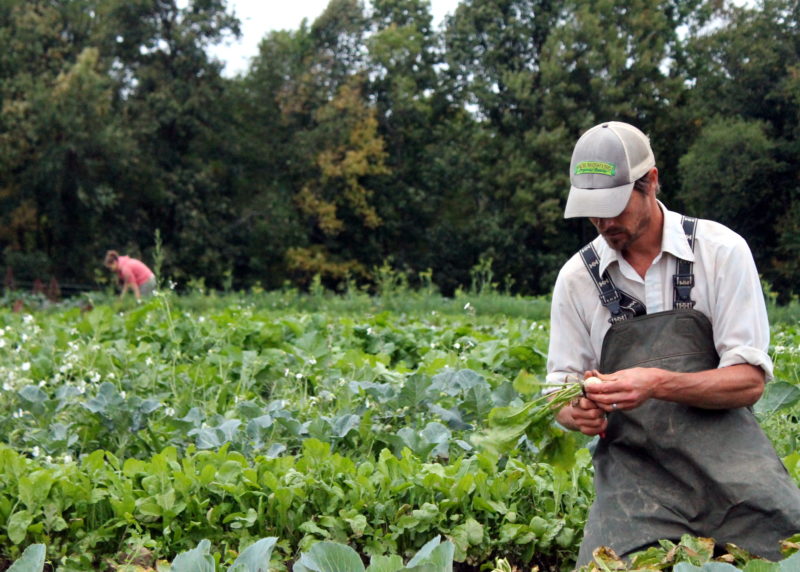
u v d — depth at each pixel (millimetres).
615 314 3291
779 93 36031
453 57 43625
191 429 5957
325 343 8227
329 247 42469
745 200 35062
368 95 43875
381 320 11359
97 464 5102
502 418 3338
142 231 39625
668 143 40469
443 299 20938
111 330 10352
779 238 35656
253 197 42219
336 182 41406
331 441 5730
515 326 11000
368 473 5023
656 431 3229
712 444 3184
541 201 39344
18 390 6809
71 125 35094
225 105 41688
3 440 6199
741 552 3072
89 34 38719
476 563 4680
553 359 3451
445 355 8297
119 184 38281
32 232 40500
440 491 4863
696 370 3188
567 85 39719
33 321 10523
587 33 39438
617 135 3115
